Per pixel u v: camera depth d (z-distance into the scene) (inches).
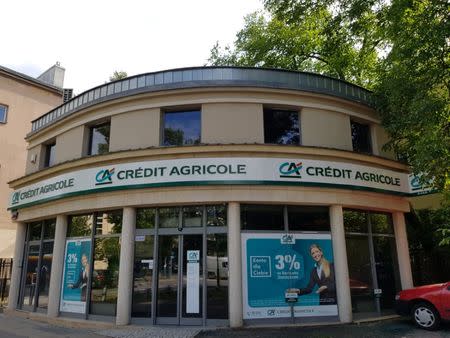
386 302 469.1
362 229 478.9
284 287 414.3
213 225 425.1
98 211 477.1
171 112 468.1
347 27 567.5
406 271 491.8
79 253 484.1
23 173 904.9
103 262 459.8
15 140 901.8
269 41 820.6
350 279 449.7
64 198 493.4
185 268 420.5
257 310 402.6
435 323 371.6
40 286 541.3
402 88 428.5
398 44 429.4
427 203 639.1
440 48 414.9
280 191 425.1
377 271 476.7
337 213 445.1
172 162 426.0
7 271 719.1
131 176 434.6
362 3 522.9
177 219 435.5
